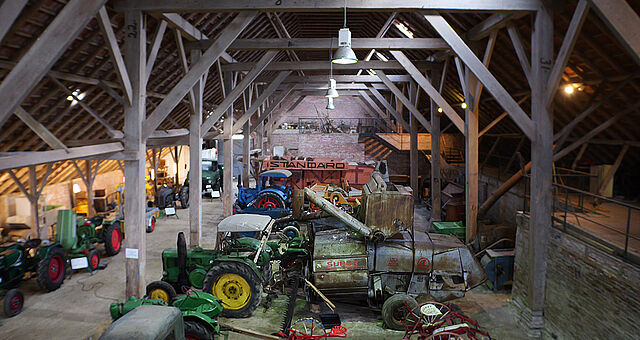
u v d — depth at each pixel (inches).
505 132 580.7
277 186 553.9
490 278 337.7
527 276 285.1
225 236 303.1
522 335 266.7
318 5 267.1
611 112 337.1
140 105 264.2
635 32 179.3
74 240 351.9
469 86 387.2
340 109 1061.1
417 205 671.1
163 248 438.6
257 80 652.7
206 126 393.7
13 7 137.3
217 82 526.3
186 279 299.1
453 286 279.4
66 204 501.0
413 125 685.3
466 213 400.5
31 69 163.8
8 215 385.1
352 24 567.8
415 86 656.4
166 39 345.4
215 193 731.4
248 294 281.1
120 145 263.3
